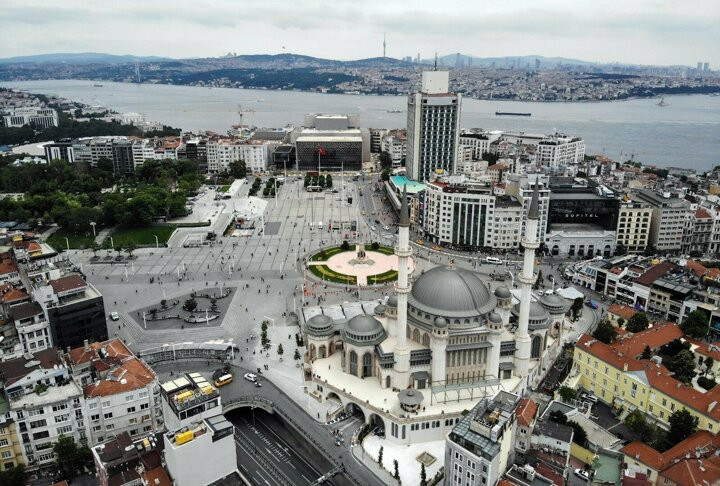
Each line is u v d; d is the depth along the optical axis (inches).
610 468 6978.4
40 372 7445.9
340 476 7391.7
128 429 7746.1
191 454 6166.3
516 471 6441.9
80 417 7416.3
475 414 6560.0
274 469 7672.2
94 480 7081.7
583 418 7780.5
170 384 7017.7
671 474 6530.5
